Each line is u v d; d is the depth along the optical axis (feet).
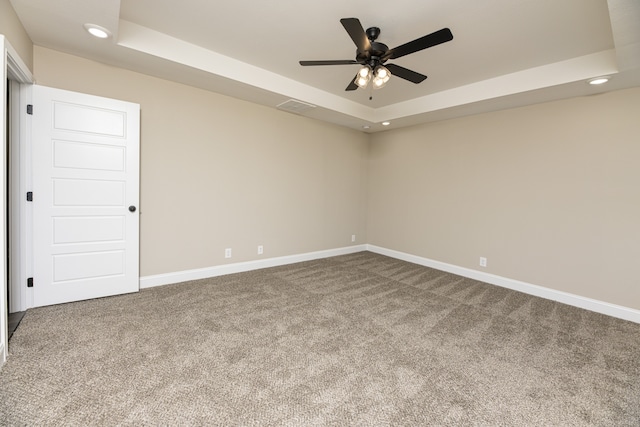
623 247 9.98
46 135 8.70
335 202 17.33
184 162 11.68
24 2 6.52
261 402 5.48
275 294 11.00
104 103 9.53
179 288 11.20
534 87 10.28
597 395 5.95
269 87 11.56
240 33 8.86
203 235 12.41
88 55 9.13
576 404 5.69
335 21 8.07
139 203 10.62
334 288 11.88
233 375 6.23
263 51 9.96
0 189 6.11
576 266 10.95
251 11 7.72
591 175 10.59
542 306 10.71
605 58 8.87
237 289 11.34
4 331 6.33
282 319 8.96
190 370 6.34
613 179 10.14
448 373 6.56
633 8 5.80
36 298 8.86
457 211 14.48
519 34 8.28
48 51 8.80
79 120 9.16
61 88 9.03
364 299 10.81
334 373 6.43
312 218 16.30
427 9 7.34
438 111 13.32
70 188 9.16
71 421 4.86
